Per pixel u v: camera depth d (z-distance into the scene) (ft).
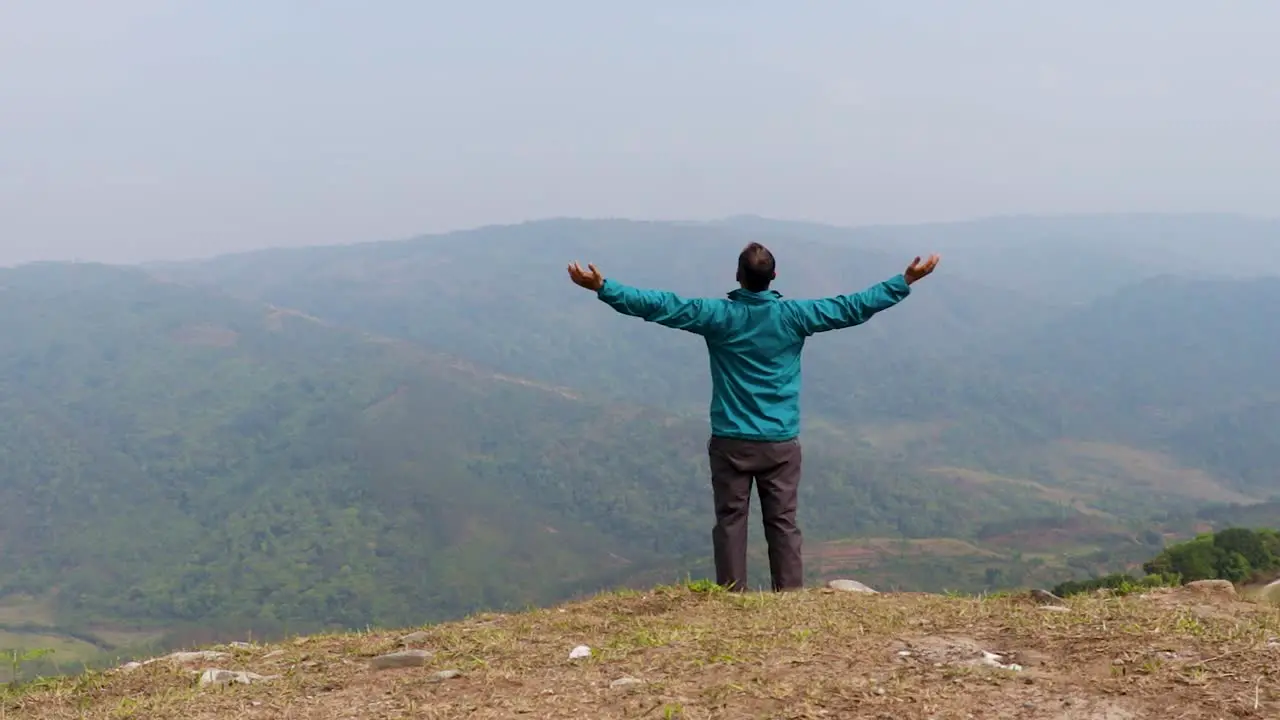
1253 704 12.78
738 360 24.20
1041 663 15.49
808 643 17.47
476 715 14.49
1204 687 13.55
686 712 13.80
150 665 20.76
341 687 17.33
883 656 16.22
